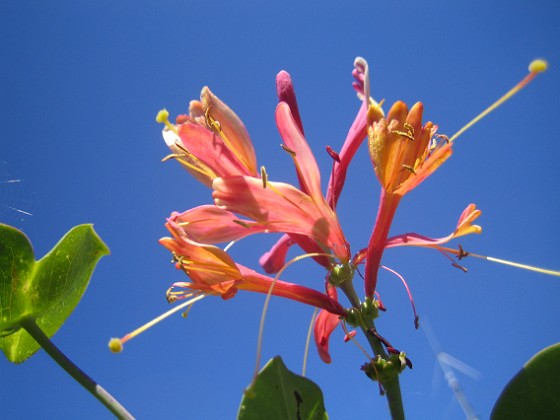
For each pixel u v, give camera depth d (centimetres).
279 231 16
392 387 15
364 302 16
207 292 16
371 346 16
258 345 13
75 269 18
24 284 18
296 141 16
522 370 15
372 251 17
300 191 16
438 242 17
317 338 18
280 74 18
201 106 17
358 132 18
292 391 15
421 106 16
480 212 17
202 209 16
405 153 16
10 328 18
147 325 15
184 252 16
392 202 16
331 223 16
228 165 17
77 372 16
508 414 15
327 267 17
